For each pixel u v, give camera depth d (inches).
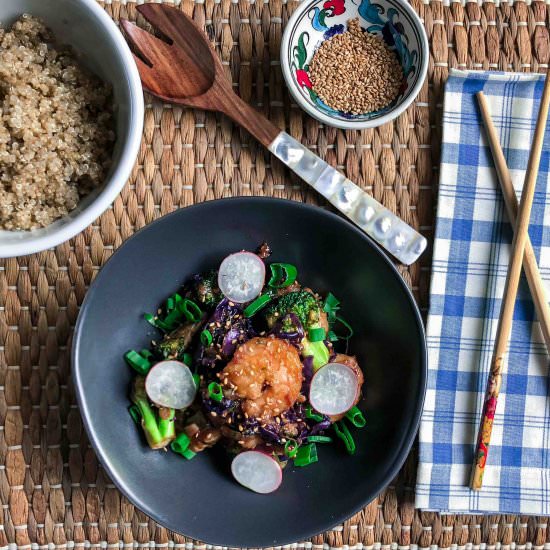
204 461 27.9
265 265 28.4
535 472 29.0
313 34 28.6
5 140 25.7
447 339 28.9
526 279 29.1
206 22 28.8
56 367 28.3
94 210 25.7
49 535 28.4
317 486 27.8
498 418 29.1
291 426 27.2
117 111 26.5
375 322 28.1
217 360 27.3
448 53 29.2
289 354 27.0
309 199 28.8
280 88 28.8
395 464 27.0
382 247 28.5
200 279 27.9
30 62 26.2
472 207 28.9
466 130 28.9
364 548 28.9
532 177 28.0
